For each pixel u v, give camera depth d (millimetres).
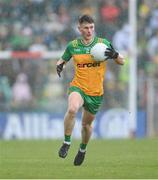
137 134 60469
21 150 42156
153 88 61156
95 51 28594
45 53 60812
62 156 28891
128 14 61594
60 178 25734
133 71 60312
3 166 30922
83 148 30297
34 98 59750
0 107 59281
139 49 63031
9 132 59000
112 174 27078
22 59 60719
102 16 62062
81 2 62844
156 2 64750
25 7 62500
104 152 40094
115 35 61656
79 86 29375
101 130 59625
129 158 35281
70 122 28531
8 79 60031
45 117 59344
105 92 60375
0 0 62406
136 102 60688
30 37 61844
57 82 59781
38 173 27547
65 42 61812
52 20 62500
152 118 60750
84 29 29078
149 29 63812
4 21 62125
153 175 26797
